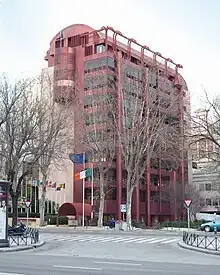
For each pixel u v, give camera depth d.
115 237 35.38
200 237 30.23
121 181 71.62
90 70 71.94
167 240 31.80
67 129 51.03
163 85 56.94
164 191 79.94
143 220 73.38
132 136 45.25
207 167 68.06
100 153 49.16
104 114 48.34
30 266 14.41
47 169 54.22
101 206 50.84
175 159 51.03
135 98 47.41
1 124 34.41
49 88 43.53
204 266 15.20
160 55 77.12
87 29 78.38
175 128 41.75
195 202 78.00
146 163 49.53
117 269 13.73
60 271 13.02
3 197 22.58
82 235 37.97
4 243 22.33
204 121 27.62
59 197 73.44
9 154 34.50
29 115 40.84
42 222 54.72
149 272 13.00
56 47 79.44
